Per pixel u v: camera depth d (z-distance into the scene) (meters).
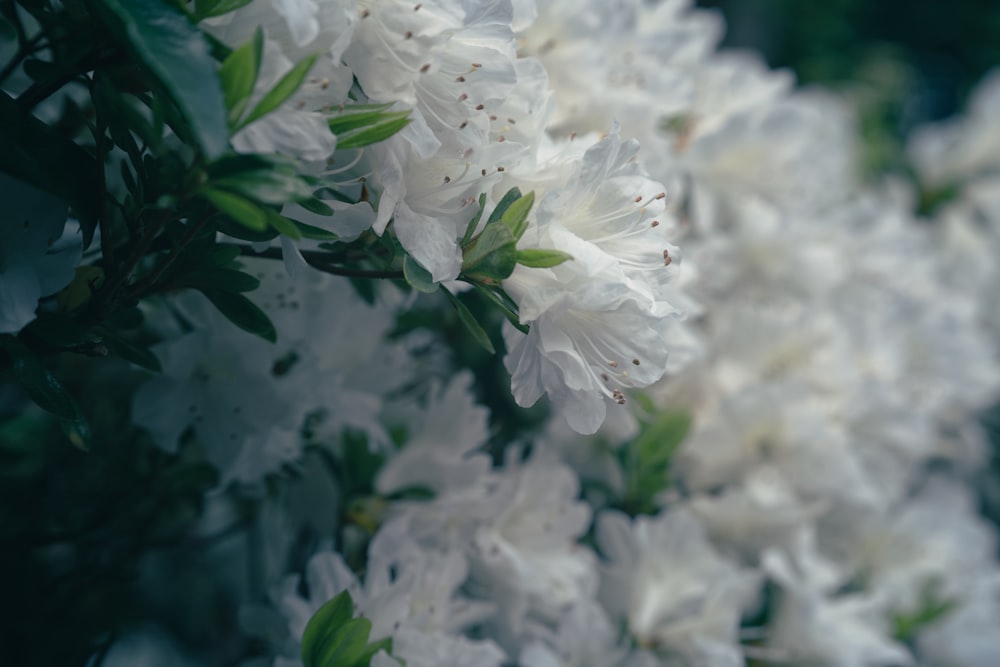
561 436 0.72
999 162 1.22
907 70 1.89
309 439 0.64
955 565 0.91
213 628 0.84
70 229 0.60
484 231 0.46
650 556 0.69
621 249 0.48
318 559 0.56
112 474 0.69
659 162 0.65
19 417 0.71
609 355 0.47
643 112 0.63
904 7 2.08
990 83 1.24
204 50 0.40
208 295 0.48
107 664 0.74
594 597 0.70
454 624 0.61
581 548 0.69
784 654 0.74
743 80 0.80
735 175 0.81
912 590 0.85
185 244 0.45
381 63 0.47
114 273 0.46
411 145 0.48
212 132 0.39
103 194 0.45
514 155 0.48
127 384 0.68
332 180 0.51
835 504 0.85
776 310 0.83
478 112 0.48
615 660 0.66
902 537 0.86
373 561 0.57
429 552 0.61
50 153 0.46
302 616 0.56
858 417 0.84
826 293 0.87
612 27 0.64
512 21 0.51
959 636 0.90
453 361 0.73
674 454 0.74
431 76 0.48
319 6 0.44
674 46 0.71
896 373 0.89
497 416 0.72
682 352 0.61
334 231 0.48
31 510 0.70
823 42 1.87
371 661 0.53
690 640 0.69
